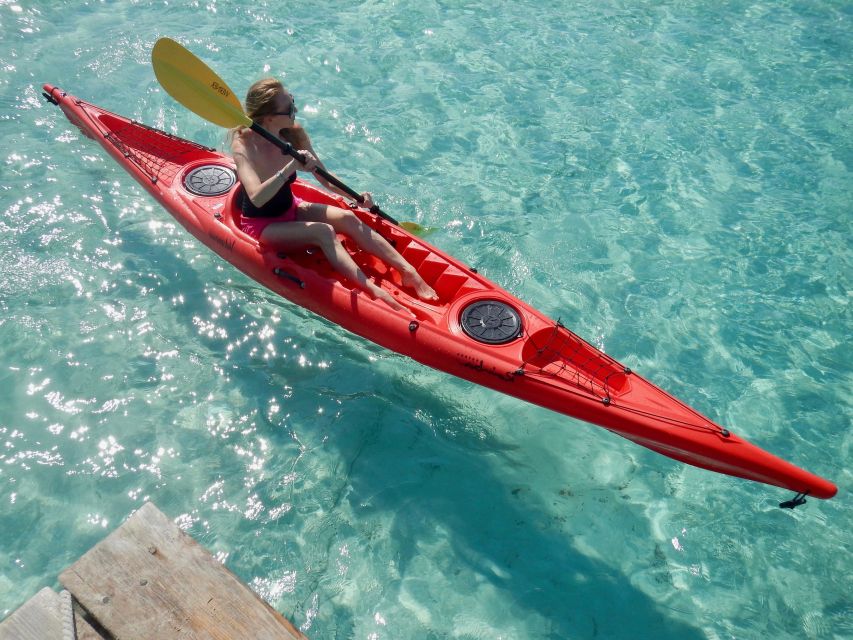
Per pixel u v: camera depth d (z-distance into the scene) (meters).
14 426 3.58
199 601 2.43
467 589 3.11
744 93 6.21
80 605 2.42
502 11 7.28
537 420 3.86
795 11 7.31
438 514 3.38
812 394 3.96
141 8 6.93
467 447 3.70
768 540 3.32
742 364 4.12
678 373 4.06
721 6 7.39
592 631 2.99
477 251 4.75
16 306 4.15
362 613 3.00
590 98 6.14
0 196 4.82
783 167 5.49
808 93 6.20
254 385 3.90
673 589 3.15
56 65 6.07
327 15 7.05
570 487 3.54
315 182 5.20
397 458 3.61
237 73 6.13
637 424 3.29
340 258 3.85
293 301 4.12
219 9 6.99
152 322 4.18
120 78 6.04
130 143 5.04
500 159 5.51
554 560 3.24
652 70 6.48
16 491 3.32
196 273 4.51
